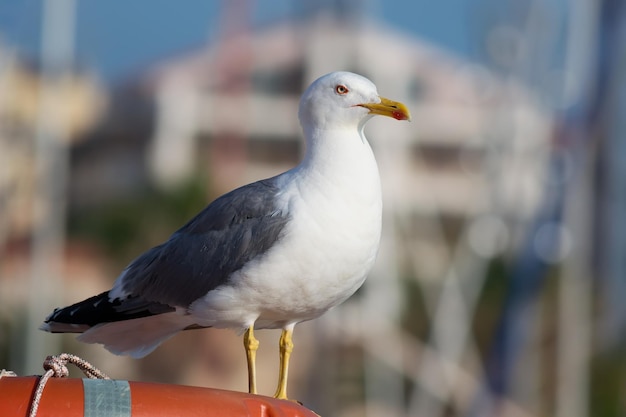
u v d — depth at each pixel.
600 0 22.42
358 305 25.95
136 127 37.22
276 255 6.22
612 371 24.25
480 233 29.66
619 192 23.22
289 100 35.97
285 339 6.56
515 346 23.12
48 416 4.71
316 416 5.17
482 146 31.75
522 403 23.09
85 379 4.95
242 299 6.36
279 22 36.72
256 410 5.00
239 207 6.46
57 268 26.84
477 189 32.38
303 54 32.19
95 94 36.94
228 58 35.94
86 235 31.12
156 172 35.16
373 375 26.05
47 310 26.08
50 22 26.30
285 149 36.00
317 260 6.23
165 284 6.60
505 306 23.36
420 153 35.97
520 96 28.48
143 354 6.97
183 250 6.57
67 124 35.53
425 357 27.64
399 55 36.41
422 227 34.25
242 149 35.16
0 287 26.83
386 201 27.62
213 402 4.94
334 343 25.20
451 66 37.47
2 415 4.71
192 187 31.75
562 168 23.61
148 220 31.12
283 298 6.32
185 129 36.41
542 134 28.19
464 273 29.45
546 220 23.25
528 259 23.27
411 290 29.42
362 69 28.95
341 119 6.52
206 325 6.66
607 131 22.61
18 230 27.53
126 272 6.81
